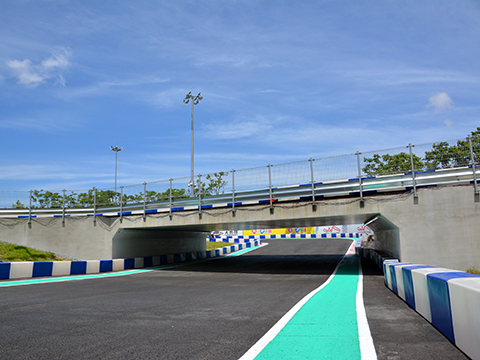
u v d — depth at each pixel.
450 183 14.20
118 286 12.62
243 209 18.47
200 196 19.83
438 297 5.33
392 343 4.75
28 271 15.46
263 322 6.27
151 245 25.44
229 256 32.16
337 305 7.81
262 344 4.85
